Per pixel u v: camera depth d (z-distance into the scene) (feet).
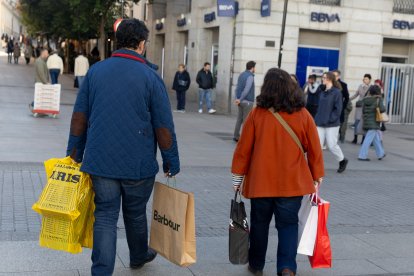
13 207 21.07
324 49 69.92
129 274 15.17
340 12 68.44
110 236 13.19
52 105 49.65
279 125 14.62
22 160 30.35
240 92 43.73
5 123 44.55
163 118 13.48
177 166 13.91
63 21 110.83
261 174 14.60
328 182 31.04
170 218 13.89
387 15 70.69
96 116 13.15
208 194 25.73
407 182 32.63
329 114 33.45
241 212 14.97
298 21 66.54
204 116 63.46
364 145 40.52
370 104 40.04
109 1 89.86
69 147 13.74
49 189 13.35
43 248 16.66
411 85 73.00
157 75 13.65
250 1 64.18
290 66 66.85
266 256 17.58
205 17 76.13
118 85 13.10
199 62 79.30
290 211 14.66
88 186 13.37
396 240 20.17
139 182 13.51
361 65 70.38
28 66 134.82
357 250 18.75
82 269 15.29
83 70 72.69
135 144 13.15
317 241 14.90
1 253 16.10
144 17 112.27
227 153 38.47
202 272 15.76
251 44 64.90
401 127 69.05
